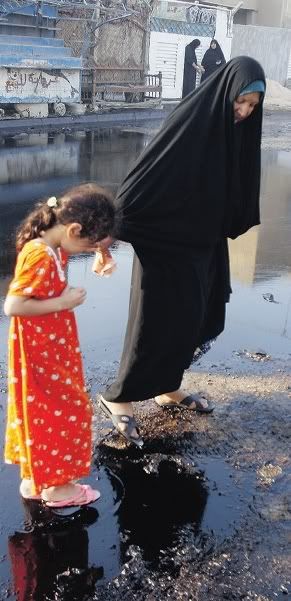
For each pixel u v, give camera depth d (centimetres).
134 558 248
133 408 351
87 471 270
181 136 275
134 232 288
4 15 1472
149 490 287
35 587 232
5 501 276
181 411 351
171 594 232
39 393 246
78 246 239
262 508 278
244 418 347
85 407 261
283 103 2470
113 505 276
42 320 239
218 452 316
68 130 1488
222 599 230
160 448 317
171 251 291
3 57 1425
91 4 1611
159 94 1962
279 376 397
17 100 1509
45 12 1598
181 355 309
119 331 450
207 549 253
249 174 296
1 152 1138
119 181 936
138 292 298
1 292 507
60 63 1584
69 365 252
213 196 282
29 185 878
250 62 265
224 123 272
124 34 1811
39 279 228
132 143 1341
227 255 327
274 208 869
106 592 232
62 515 268
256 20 3072
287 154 1307
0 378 373
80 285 540
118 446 317
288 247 697
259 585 237
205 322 336
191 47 2038
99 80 1778
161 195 281
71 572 240
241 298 532
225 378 390
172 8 1983
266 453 317
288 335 462
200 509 276
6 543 253
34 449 253
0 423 329
